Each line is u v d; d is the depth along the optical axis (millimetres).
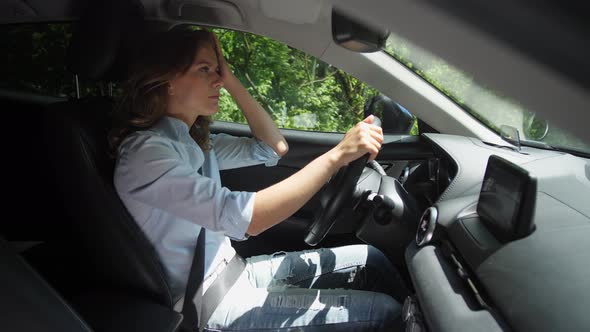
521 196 1108
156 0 1819
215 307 1408
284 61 2578
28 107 2188
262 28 1988
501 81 345
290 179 1236
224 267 1484
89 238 1315
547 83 332
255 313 1401
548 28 319
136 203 1298
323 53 2031
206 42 1404
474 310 1076
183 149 1362
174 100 1414
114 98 1492
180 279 1372
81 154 1251
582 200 1275
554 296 963
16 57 2127
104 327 1179
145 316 1225
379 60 2014
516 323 974
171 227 1331
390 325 1418
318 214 1437
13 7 1869
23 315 913
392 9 356
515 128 618
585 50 317
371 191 1605
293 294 1439
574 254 1052
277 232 2141
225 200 1208
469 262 1193
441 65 389
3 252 960
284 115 2588
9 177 2201
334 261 1687
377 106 1968
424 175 2068
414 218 1627
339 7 401
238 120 2721
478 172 1563
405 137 2162
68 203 1302
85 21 1405
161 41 1364
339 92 2422
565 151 1570
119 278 1334
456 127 1981
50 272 1534
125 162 1268
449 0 329
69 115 1266
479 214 1312
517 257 1104
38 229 2299
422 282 1240
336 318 1404
